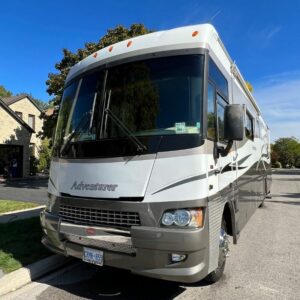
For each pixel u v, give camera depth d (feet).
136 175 14.12
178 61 15.21
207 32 15.57
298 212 38.42
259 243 25.08
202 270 13.60
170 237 13.21
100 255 14.65
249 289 16.69
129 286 16.92
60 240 16.10
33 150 128.36
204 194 13.80
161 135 14.17
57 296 15.79
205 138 14.17
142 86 15.47
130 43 16.62
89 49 73.92
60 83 75.51
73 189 15.80
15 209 37.06
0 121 96.84
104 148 15.03
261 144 36.01
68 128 17.16
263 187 38.34
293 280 17.90
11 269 17.76
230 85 19.75
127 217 14.06
